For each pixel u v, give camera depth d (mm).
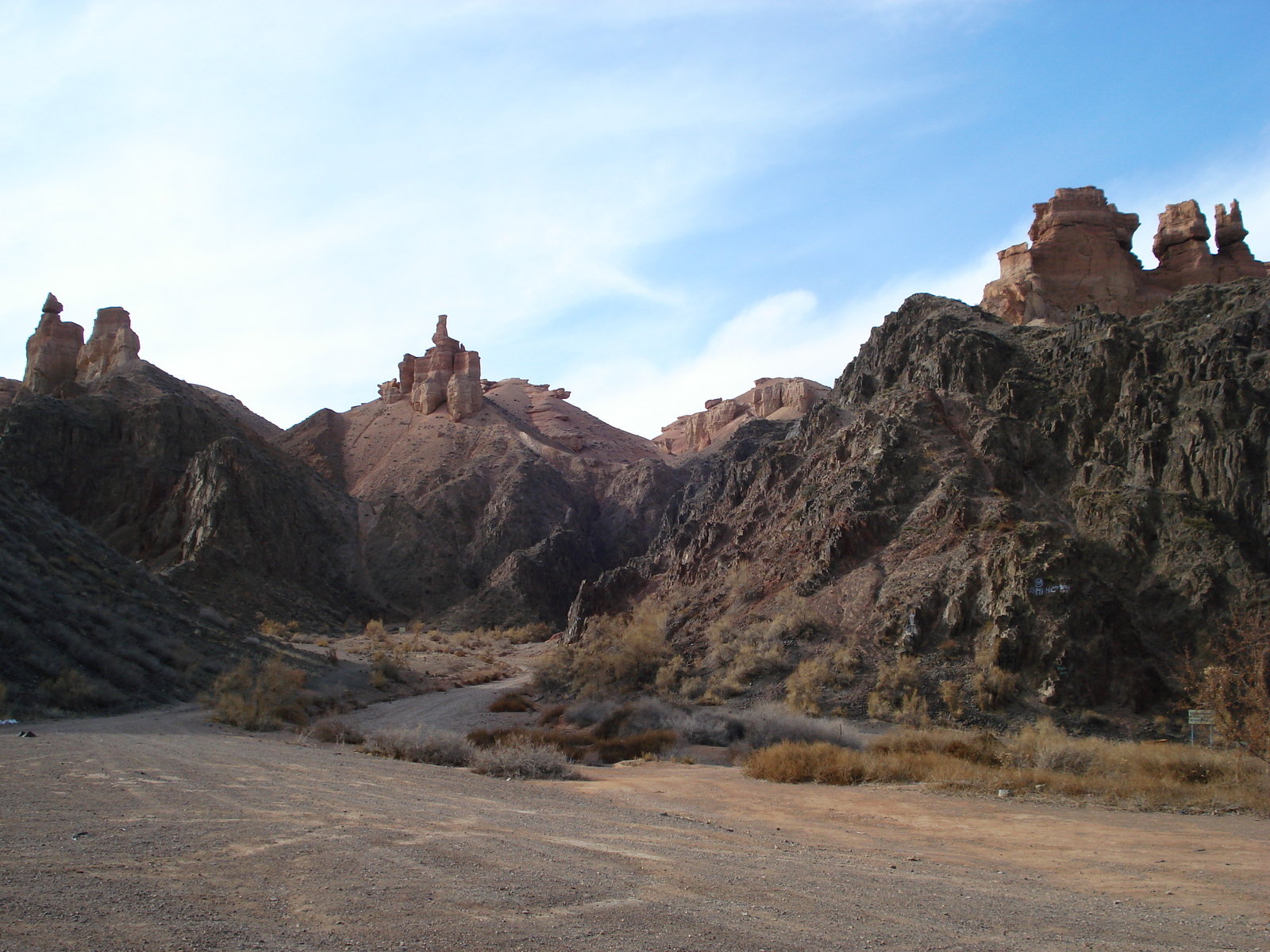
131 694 37031
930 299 76375
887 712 40438
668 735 34531
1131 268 75938
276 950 5758
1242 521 45406
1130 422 52812
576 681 59469
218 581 91875
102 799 12469
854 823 15555
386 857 9188
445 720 49906
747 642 51688
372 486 148250
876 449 58656
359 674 66000
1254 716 20688
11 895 6707
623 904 7641
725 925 7105
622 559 135750
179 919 6352
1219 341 53438
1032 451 55531
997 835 14180
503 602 113625
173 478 111312
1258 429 46938
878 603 48344
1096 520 48500
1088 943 7164
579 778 23656
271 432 179875
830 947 6602
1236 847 12961
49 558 47812
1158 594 43500
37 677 33688
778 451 75875
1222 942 7398
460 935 6336
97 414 115062
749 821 15594
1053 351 61344
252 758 21156
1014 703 39625
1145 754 21391
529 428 177750
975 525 49875
